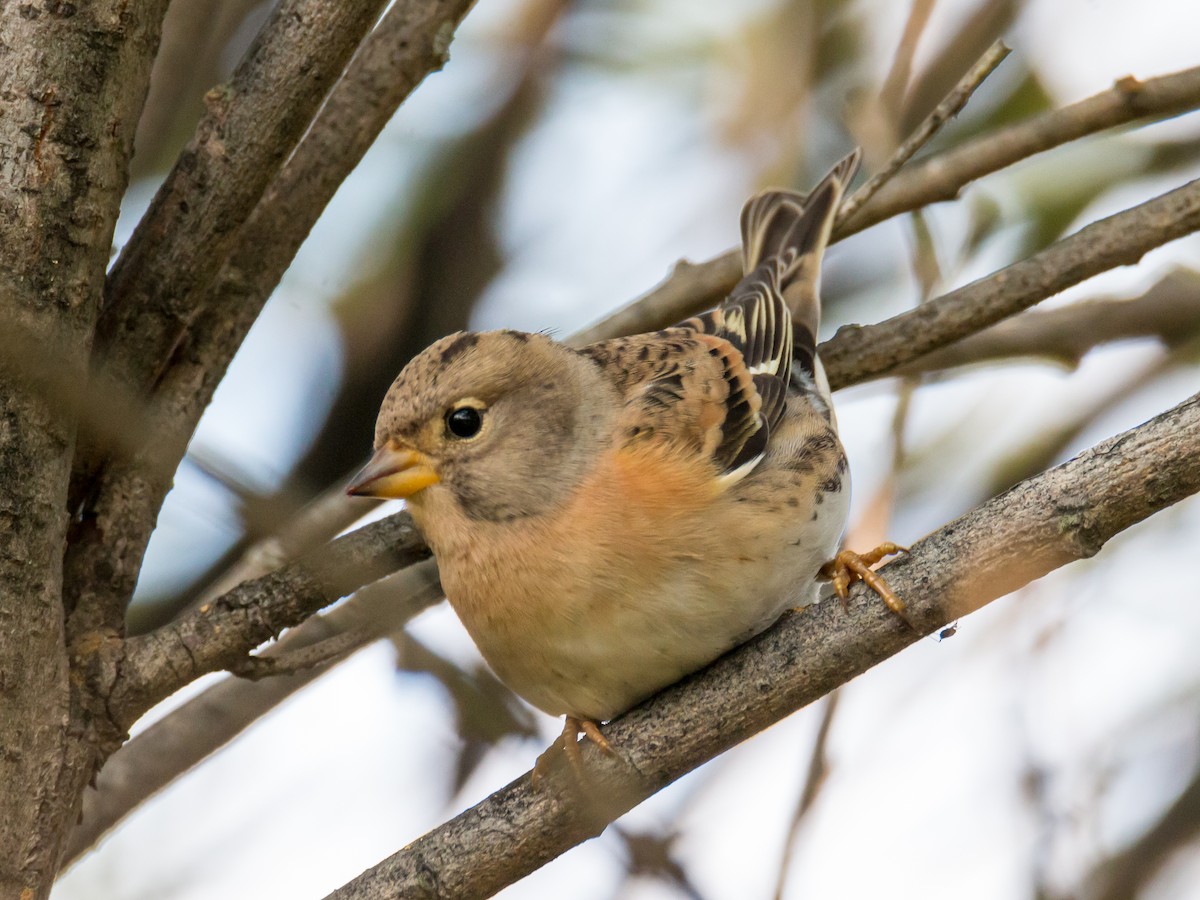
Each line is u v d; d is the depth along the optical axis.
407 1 7.82
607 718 8.27
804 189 13.28
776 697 7.40
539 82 12.87
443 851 7.33
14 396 6.48
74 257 6.63
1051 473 6.89
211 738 9.21
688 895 8.89
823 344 9.91
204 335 7.70
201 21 11.22
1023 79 12.81
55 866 6.86
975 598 7.00
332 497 9.75
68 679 7.01
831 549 8.70
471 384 8.47
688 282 10.88
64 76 6.61
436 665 9.58
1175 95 9.75
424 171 12.58
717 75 13.28
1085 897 9.92
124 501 7.45
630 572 8.00
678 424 8.50
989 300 9.57
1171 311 10.90
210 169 7.26
